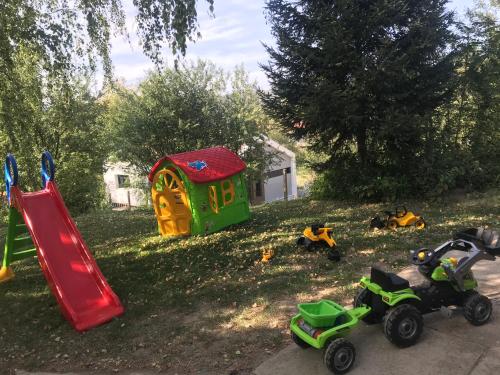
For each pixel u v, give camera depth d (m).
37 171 17.08
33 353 5.47
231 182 10.88
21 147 9.51
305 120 11.47
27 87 9.20
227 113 24.53
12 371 5.11
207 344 5.19
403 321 4.45
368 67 10.80
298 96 12.02
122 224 12.94
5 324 6.34
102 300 6.44
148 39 9.05
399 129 10.65
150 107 23.03
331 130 11.90
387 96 10.92
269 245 8.84
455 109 13.25
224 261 8.14
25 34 8.73
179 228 10.49
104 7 9.66
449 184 11.48
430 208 10.86
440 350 4.43
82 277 6.69
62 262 6.81
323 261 7.55
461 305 4.93
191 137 23.36
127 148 22.92
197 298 6.56
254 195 29.55
